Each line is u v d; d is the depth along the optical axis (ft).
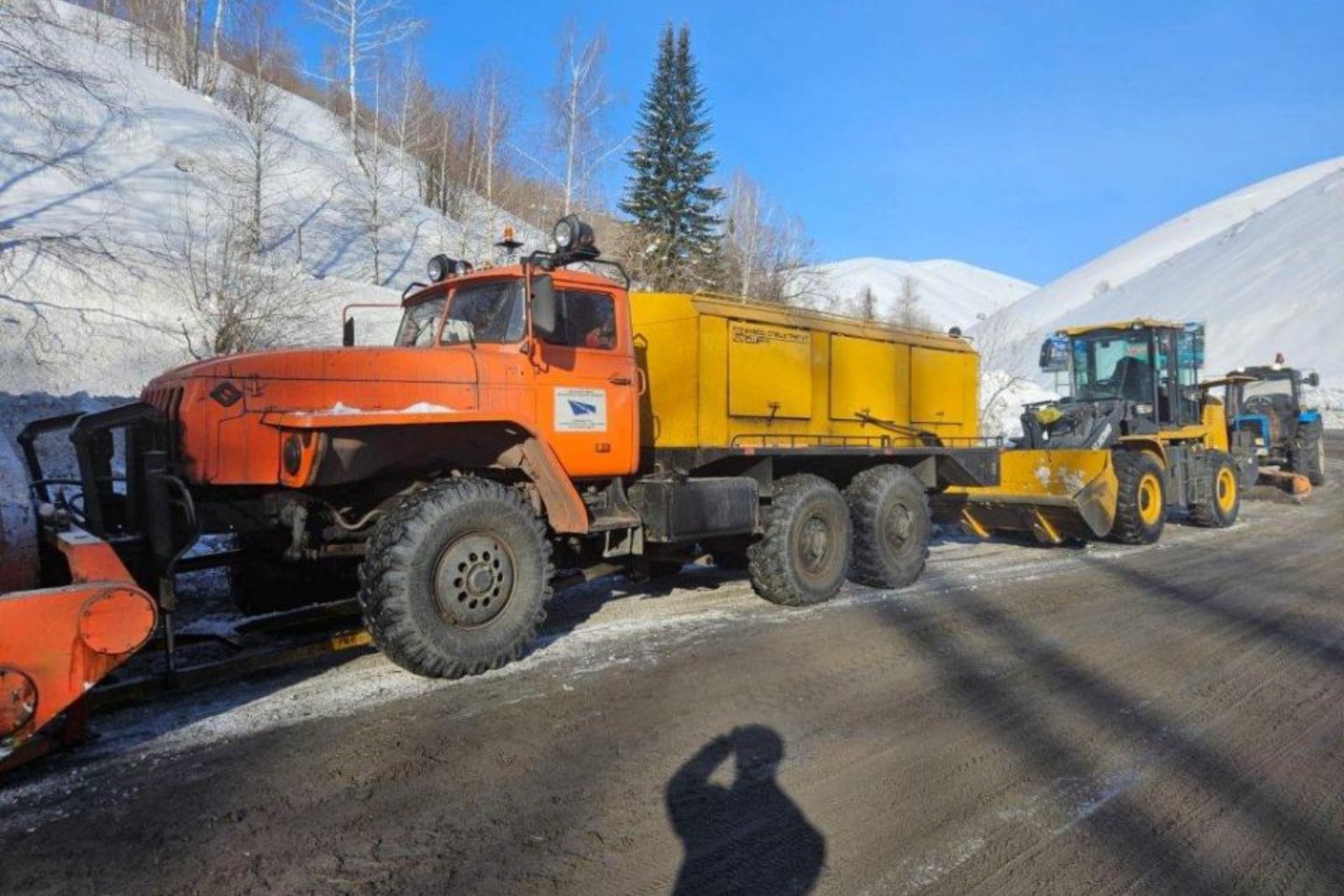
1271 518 44.19
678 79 101.71
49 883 8.94
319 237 83.10
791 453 23.20
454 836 10.12
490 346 18.52
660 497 19.90
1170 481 38.14
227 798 10.96
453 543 15.81
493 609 16.33
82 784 11.31
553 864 9.55
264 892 8.86
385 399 16.71
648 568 23.22
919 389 28.94
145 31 123.54
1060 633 20.03
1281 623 21.08
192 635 16.34
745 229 106.42
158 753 12.37
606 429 19.75
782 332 23.84
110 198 63.82
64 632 10.47
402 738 13.04
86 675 10.63
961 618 21.42
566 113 93.86
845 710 14.62
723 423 22.17
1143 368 40.47
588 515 19.38
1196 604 23.26
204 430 15.65
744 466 23.12
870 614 21.76
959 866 9.67
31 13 44.80
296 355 16.25
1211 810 11.14
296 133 110.01
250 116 89.04
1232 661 17.85
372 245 85.51
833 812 10.92
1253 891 9.30
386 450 16.46
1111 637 19.74
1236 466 42.09
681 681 15.98
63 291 43.24
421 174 118.32
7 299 40.60
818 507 23.03
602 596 23.90
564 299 19.29
